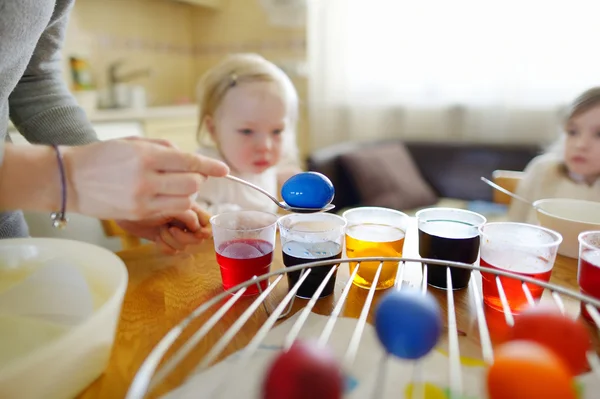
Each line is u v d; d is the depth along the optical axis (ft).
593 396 1.02
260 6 8.21
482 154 6.77
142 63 7.93
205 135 3.92
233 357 1.20
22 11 1.53
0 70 1.63
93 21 6.95
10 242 1.52
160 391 1.08
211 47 8.89
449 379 1.10
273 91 3.53
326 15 7.91
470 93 7.30
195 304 1.58
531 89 6.88
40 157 1.28
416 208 6.43
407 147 7.36
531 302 1.30
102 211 1.35
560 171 3.24
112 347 1.27
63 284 1.43
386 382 1.09
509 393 0.85
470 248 1.67
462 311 1.52
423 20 7.32
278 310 1.21
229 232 1.72
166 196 1.36
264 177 3.76
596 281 1.43
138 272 1.86
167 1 8.23
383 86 7.85
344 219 1.89
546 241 1.69
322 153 6.24
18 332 1.26
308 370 0.83
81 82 6.59
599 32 6.29
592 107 2.94
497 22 6.88
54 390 1.01
